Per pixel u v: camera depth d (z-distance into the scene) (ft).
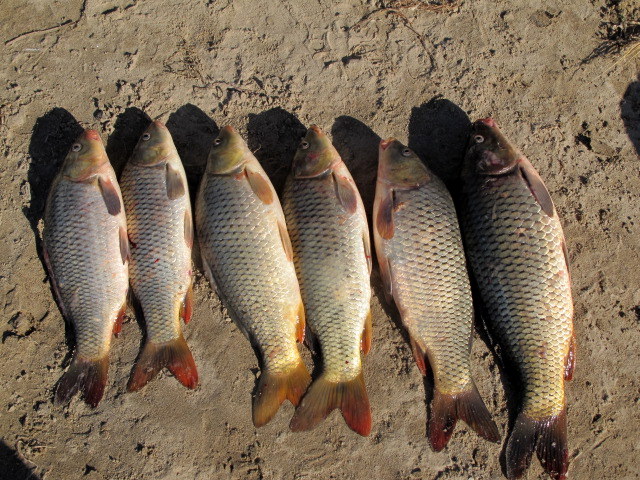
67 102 3.10
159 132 2.92
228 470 2.89
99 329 2.84
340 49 3.19
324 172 2.86
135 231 2.87
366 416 2.76
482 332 2.97
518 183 2.83
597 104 3.19
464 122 3.15
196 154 3.09
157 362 2.85
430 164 3.12
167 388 2.92
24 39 3.14
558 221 2.83
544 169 3.14
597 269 3.08
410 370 2.95
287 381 2.80
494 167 2.86
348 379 2.79
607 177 3.15
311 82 3.16
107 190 2.85
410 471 2.90
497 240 2.82
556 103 3.19
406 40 3.20
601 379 3.00
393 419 2.93
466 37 3.21
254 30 3.19
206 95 3.13
